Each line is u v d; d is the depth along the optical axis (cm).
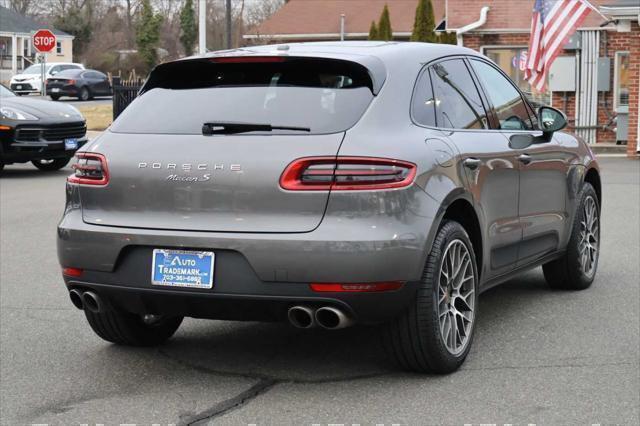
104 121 3088
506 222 587
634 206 1232
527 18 2534
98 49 7269
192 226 475
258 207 464
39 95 4784
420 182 476
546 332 601
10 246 970
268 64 507
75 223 505
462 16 2588
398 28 4281
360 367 529
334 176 458
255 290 463
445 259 504
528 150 623
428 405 463
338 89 490
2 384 510
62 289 761
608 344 571
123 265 491
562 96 2406
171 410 464
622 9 2003
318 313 467
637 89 2058
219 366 537
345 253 451
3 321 652
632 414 448
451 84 562
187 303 479
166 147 490
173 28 7700
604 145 2281
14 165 1916
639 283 753
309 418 448
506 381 500
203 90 513
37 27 7019
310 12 4456
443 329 506
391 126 482
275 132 476
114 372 530
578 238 712
